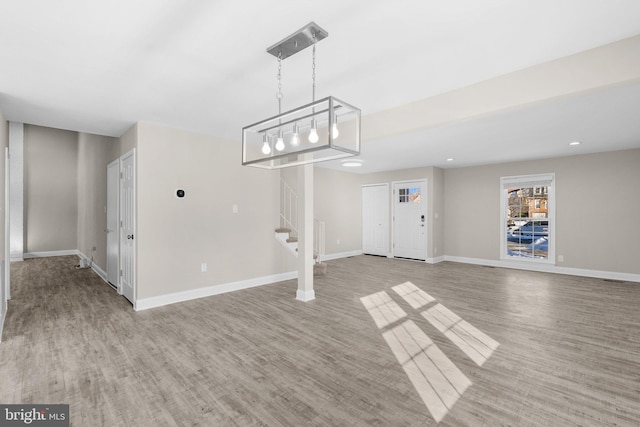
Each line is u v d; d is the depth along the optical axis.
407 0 1.69
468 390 2.16
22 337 3.05
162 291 4.10
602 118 3.69
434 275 6.05
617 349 2.80
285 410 1.94
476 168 7.38
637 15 1.82
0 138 3.26
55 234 8.60
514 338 3.05
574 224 6.05
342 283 5.38
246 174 5.04
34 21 1.87
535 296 4.55
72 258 8.11
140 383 2.24
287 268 5.64
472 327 3.34
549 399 2.06
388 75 2.63
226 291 4.77
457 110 2.90
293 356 2.67
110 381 2.27
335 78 2.69
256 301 4.29
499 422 1.83
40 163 8.41
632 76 2.06
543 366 2.50
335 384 2.24
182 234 4.29
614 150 5.60
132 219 4.07
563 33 2.02
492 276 5.95
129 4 1.72
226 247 4.77
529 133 4.39
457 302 4.26
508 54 2.29
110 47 2.18
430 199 7.54
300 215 4.44
